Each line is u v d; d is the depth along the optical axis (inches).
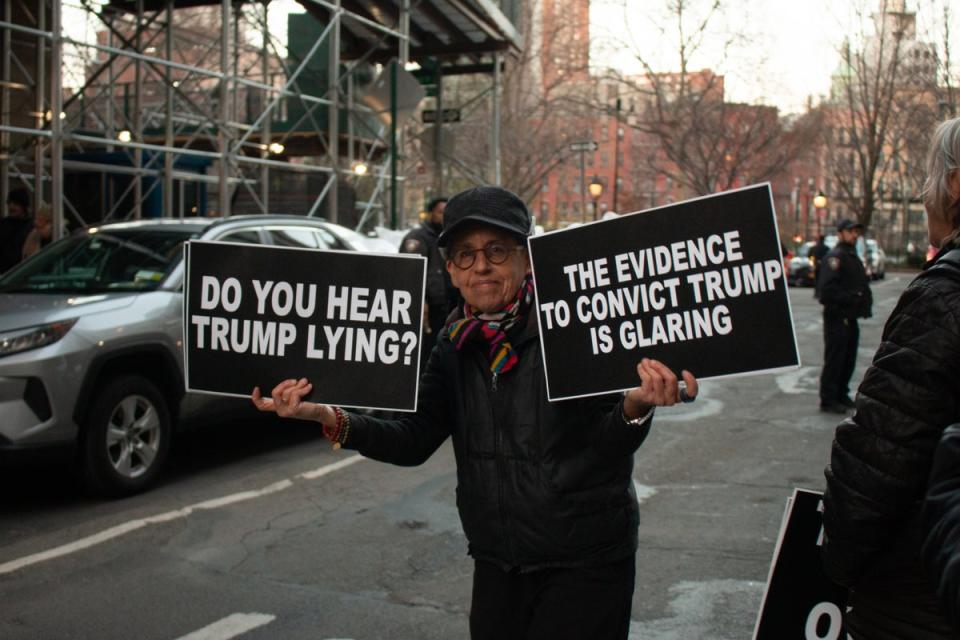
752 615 168.9
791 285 1595.7
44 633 164.2
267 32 717.3
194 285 101.6
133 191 690.2
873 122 1288.1
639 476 272.1
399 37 699.4
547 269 95.4
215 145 709.3
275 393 99.2
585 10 1686.8
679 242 90.8
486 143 1509.6
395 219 533.3
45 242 406.9
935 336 74.9
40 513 239.3
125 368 263.0
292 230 336.5
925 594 78.0
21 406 232.8
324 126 729.0
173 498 252.4
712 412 378.9
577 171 3555.6
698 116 1200.2
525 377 99.2
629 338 92.7
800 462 289.7
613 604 97.9
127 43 666.8
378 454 104.2
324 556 203.5
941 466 64.1
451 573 192.5
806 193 2775.6
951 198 82.1
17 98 602.2
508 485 99.0
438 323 377.7
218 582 188.5
